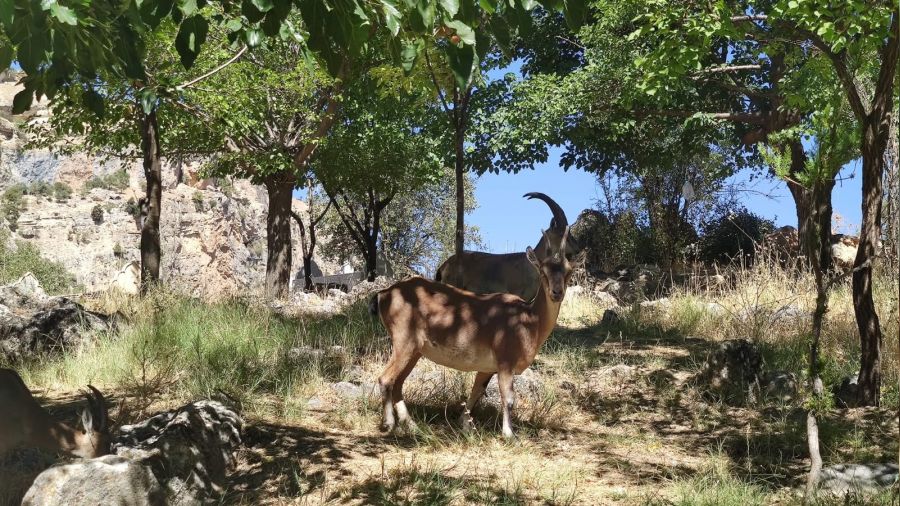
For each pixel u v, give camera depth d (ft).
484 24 12.83
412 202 131.95
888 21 26.99
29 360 29.96
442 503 17.61
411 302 23.80
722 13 32.35
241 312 37.19
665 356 33.86
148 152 49.55
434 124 80.79
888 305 36.88
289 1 12.34
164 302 38.45
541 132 74.33
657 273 64.39
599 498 18.61
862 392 26.55
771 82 71.56
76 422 22.02
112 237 177.06
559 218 36.86
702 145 80.18
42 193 179.63
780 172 20.90
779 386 28.50
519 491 18.65
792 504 17.95
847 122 21.30
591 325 41.57
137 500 14.34
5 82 193.98
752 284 46.11
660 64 35.99
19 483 16.22
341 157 79.71
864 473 18.86
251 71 56.29
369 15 13.33
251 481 18.98
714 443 23.86
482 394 24.63
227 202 194.39
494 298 23.71
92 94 15.57
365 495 18.11
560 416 26.02
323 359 30.37
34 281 39.29
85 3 13.08
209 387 26.05
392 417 23.73
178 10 13.39
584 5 12.21
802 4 28.32
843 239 65.26
